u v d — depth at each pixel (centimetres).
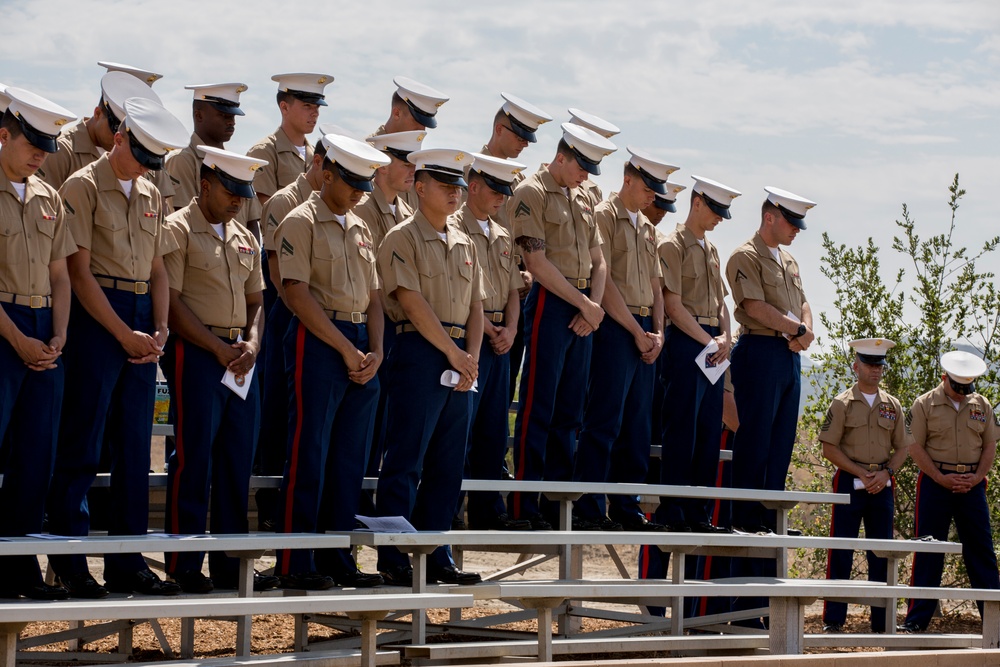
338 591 812
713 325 1096
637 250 1042
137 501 761
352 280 828
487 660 871
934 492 1316
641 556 1175
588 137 988
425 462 873
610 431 1024
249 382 811
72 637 880
